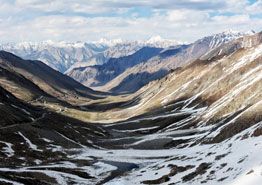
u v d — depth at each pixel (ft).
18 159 435.12
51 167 417.90
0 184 295.69
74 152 517.96
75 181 380.37
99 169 436.76
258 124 351.87
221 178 271.49
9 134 504.84
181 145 558.56
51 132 576.20
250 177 245.04
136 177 357.20
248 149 299.17
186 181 299.58
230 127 488.85
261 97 624.59
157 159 487.61
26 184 322.96
